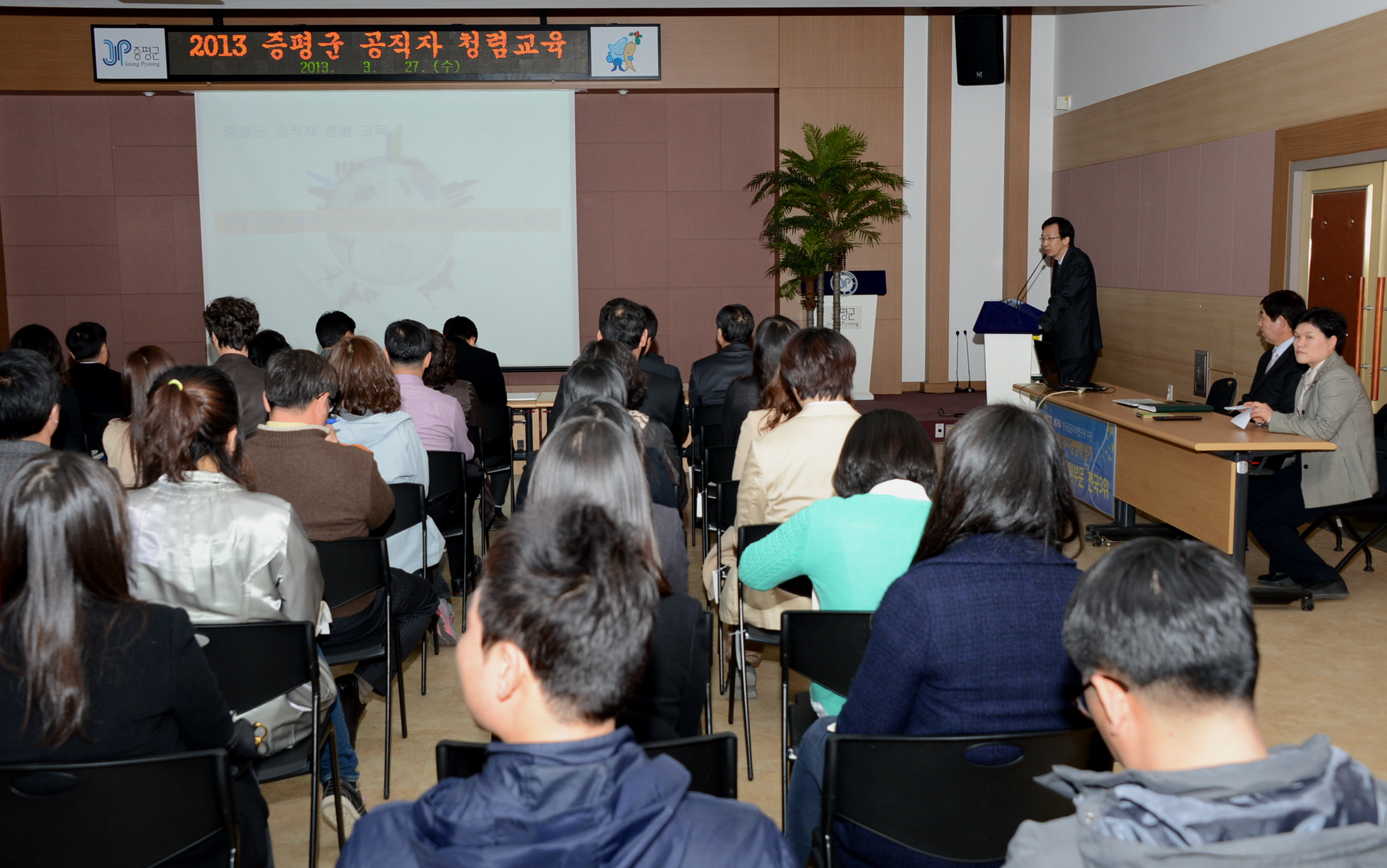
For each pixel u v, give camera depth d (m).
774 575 2.28
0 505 1.43
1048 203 10.02
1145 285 8.30
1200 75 7.43
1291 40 6.39
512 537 0.94
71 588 1.43
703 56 9.52
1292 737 3.16
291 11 9.20
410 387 4.03
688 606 1.91
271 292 9.42
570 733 0.90
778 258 9.88
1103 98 8.92
